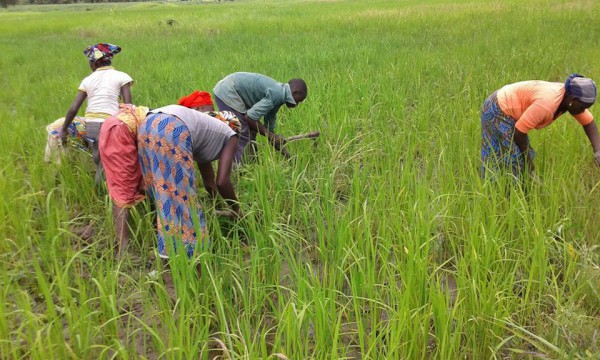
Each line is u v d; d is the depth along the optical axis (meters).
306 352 2.79
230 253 3.61
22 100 8.46
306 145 5.46
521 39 11.64
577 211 4.14
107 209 4.17
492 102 4.53
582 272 3.36
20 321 3.27
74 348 2.87
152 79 9.12
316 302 2.85
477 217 3.62
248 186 4.60
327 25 17.44
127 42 15.59
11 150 5.61
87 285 3.59
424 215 3.88
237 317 3.23
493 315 3.01
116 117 3.94
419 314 2.95
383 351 3.12
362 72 8.53
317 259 4.00
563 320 2.96
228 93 5.25
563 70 8.49
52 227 3.78
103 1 85.44
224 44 13.77
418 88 7.79
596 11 16.39
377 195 4.21
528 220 3.78
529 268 3.61
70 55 13.49
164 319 3.13
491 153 4.65
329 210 4.12
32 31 22.64
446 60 9.49
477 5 22.27
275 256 3.69
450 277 3.86
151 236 4.21
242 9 30.38
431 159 4.93
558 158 4.79
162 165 3.56
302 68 9.39
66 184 4.86
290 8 29.19
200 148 3.81
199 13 27.72
